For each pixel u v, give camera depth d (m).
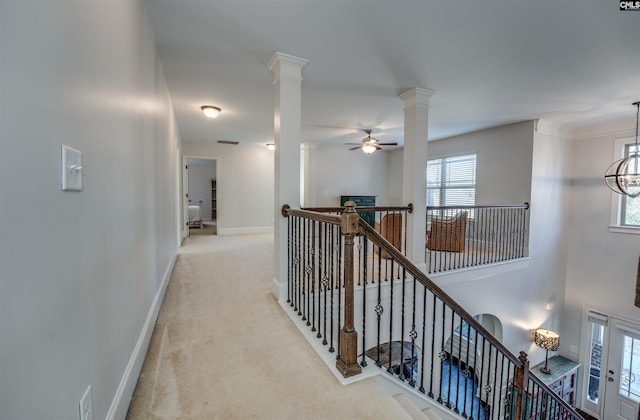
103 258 1.21
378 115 4.82
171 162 4.04
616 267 5.24
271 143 7.23
